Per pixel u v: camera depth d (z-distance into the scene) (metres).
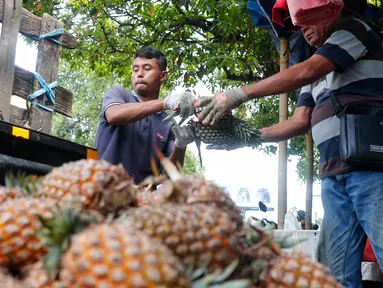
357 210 3.62
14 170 2.54
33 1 12.52
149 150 4.24
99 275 1.03
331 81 3.76
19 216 1.25
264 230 1.54
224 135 3.89
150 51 4.42
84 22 12.37
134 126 4.19
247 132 3.91
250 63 10.85
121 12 11.95
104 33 12.16
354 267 3.79
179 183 1.49
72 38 5.10
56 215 1.21
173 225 1.26
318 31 3.88
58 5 12.96
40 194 1.44
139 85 4.38
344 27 3.69
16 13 4.37
